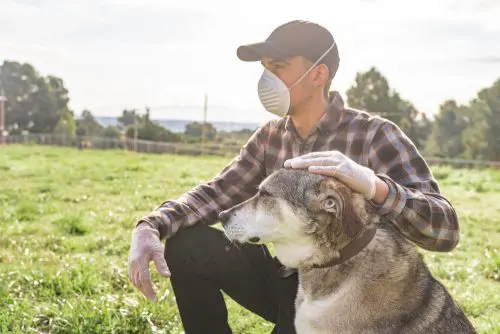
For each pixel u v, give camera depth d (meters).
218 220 3.34
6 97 68.81
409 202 2.62
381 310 2.70
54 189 12.06
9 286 4.73
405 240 2.86
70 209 9.38
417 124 51.78
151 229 3.00
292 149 3.20
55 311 4.25
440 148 47.50
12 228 7.55
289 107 3.03
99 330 3.95
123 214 9.13
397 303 2.70
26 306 4.34
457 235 2.79
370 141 2.99
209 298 3.16
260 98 3.07
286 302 3.18
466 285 5.44
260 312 3.32
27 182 13.34
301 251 2.82
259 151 3.40
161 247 2.95
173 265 3.12
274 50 2.92
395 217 2.65
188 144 38.94
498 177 15.96
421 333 2.69
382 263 2.72
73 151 31.73
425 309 2.73
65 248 6.57
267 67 3.03
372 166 2.99
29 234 7.42
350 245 2.72
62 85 72.94
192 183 13.88
